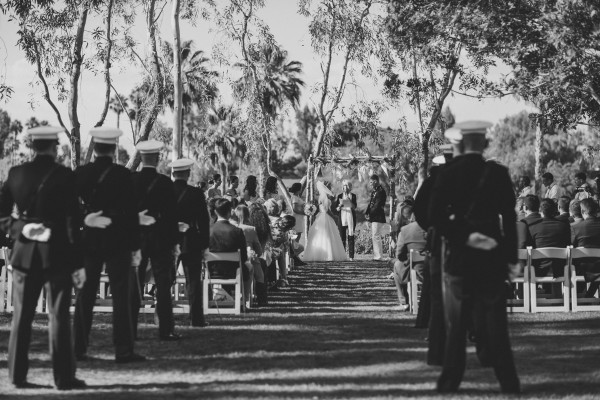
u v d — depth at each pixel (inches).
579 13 723.4
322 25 1133.7
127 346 353.4
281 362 349.7
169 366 342.6
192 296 459.5
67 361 300.0
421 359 356.2
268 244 636.7
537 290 582.2
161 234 405.7
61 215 305.3
